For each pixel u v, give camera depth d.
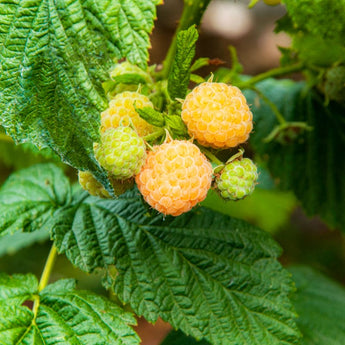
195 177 0.30
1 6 0.30
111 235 0.34
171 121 0.31
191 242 0.34
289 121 0.41
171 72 0.31
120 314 0.33
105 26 0.30
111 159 0.30
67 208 0.35
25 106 0.30
